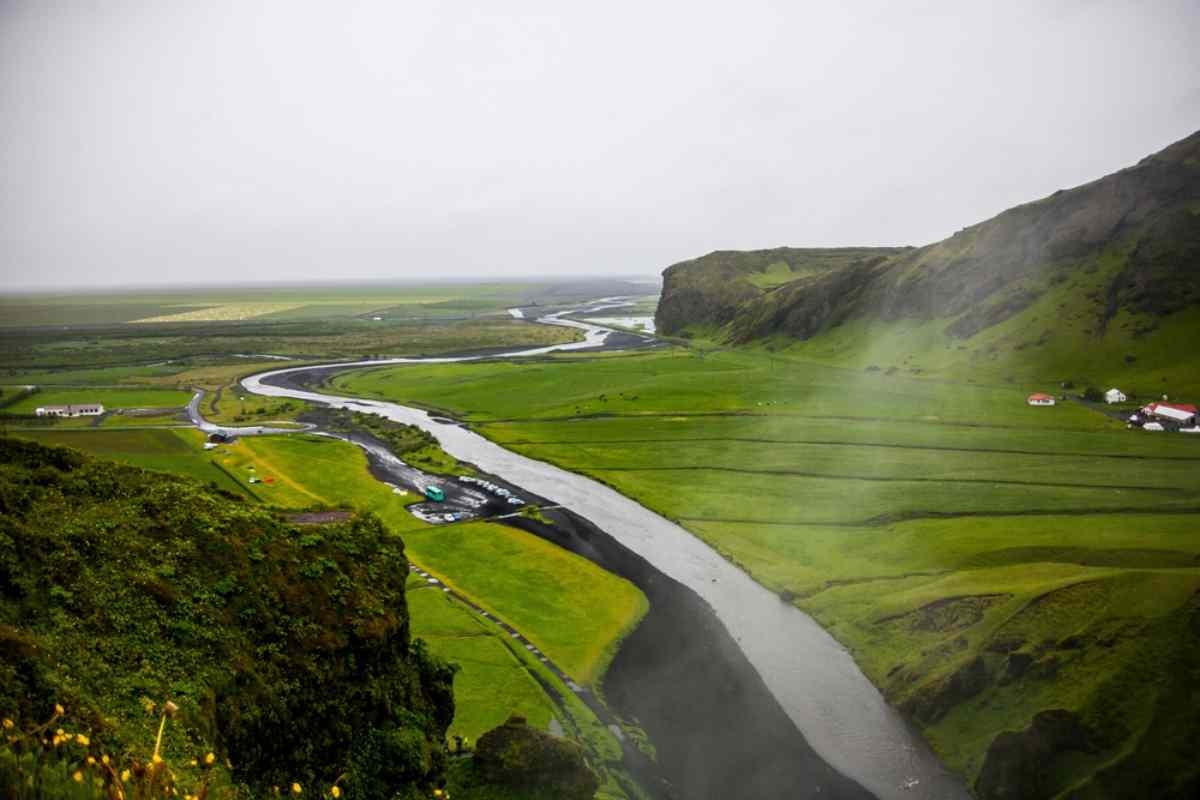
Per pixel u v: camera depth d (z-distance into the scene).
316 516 52.50
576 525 102.12
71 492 41.53
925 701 58.22
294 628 40.19
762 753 54.84
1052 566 71.50
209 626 36.88
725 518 102.81
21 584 32.62
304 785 36.34
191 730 31.05
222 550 41.34
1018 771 48.62
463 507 109.69
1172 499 96.88
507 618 74.31
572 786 45.59
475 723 55.66
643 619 75.12
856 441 136.50
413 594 78.88
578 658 67.06
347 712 40.12
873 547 88.25
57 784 17.41
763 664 67.06
